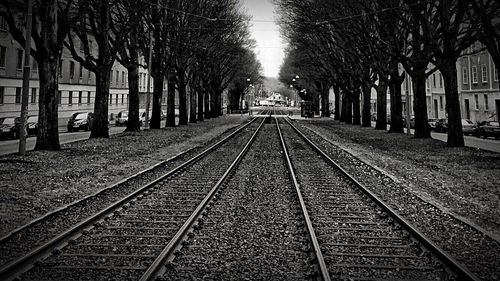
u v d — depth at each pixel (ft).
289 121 191.83
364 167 49.49
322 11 91.30
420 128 85.20
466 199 32.35
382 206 28.68
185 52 116.98
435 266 18.40
